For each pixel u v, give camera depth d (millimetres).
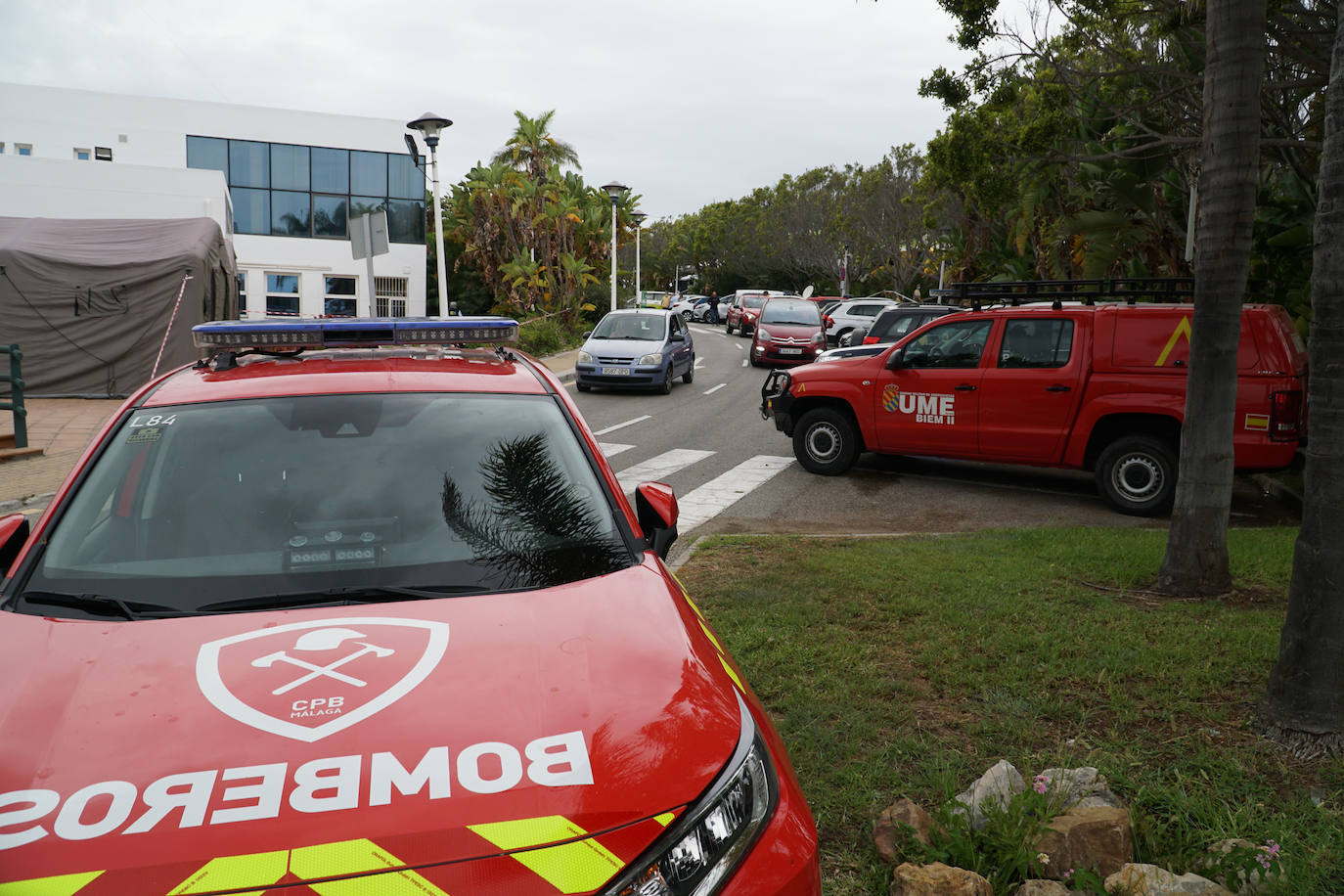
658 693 2201
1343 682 3787
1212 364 5871
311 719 2029
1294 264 12633
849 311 31234
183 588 2600
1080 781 3523
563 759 1962
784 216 65438
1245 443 8719
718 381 23172
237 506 2893
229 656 2264
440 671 2209
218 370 3625
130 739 1973
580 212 43312
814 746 3963
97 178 24062
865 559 6996
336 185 35844
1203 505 5996
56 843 1727
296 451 3088
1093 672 4652
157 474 2986
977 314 10250
